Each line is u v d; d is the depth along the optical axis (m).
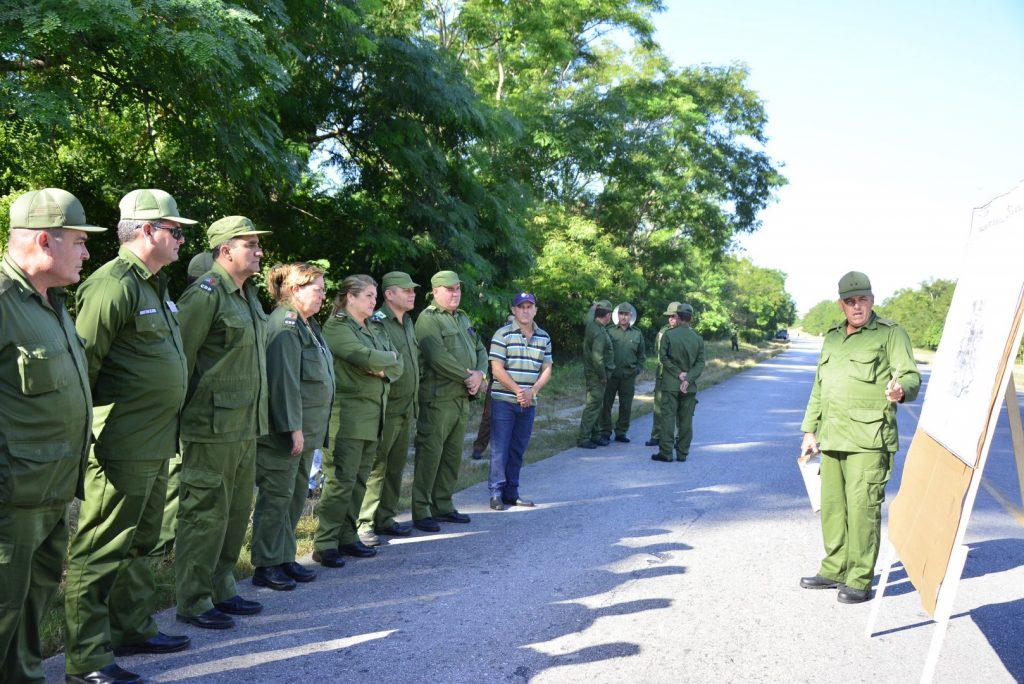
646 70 30.30
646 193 31.69
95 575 3.39
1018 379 33.06
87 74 7.29
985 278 3.89
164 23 6.59
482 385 7.09
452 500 7.16
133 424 3.42
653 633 4.29
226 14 6.63
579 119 23.53
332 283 12.98
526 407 7.22
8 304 2.78
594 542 6.08
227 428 3.98
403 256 12.45
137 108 9.38
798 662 3.99
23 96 6.38
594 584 5.08
